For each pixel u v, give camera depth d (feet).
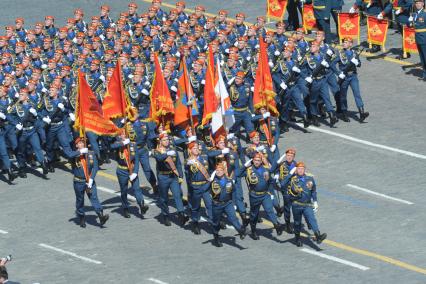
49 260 281.95
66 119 330.95
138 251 284.82
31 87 330.13
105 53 359.87
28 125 326.85
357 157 333.01
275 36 373.61
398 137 344.08
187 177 295.07
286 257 278.67
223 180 280.72
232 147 297.53
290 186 279.49
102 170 331.36
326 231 290.76
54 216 305.53
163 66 365.40
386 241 284.20
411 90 376.27
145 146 309.22
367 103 368.48
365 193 310.65
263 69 309.63
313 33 415.64
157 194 312.29
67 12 450.30
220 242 286.25
